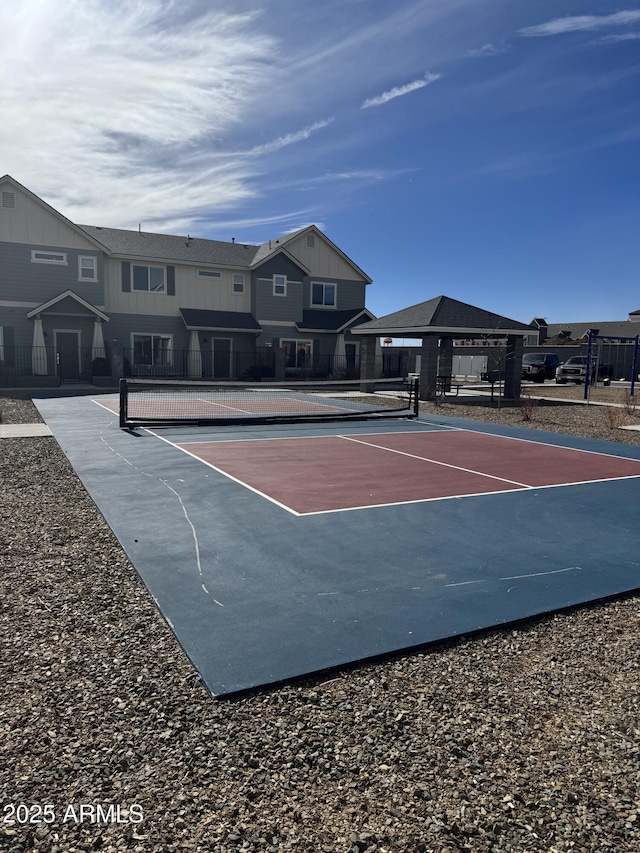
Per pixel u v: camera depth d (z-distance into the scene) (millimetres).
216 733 3090
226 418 15086
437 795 2711
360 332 25422
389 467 9938
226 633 4102
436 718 3277
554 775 2863
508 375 23156
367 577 5148
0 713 3184
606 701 3488
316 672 3635
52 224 27766
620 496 8211
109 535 6191
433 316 21844
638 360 43938
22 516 6738
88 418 15414
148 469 9336
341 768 2867
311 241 35375
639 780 2846
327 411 18578
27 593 4711
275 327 33781
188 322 30812
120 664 3717
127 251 30297
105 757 2881
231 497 7742
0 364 26922
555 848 2434
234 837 2439
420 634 4141
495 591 4914
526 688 3600
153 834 2441
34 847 2359
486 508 7473
